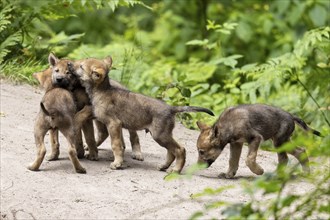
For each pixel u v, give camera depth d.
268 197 13.45
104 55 22.88
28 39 21.38
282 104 21.53
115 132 14.79
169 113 14.68
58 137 15.91
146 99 14.81
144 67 22.62
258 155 16.84
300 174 10.02
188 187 13.97
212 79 25.03
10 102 18.17
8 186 13.63
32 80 19.84
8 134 16.11
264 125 14.59
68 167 14.74
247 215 9.43
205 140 14.71
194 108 14.73
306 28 28.42
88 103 14.91
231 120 14.54
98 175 14.41
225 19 30.19
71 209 12.90
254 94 20.70
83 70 14.76
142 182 14.13
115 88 15.01
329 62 21.61
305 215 9.95
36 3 21.08
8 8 20.48
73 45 24.39
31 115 17.56
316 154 9.52
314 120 20.48
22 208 12.95
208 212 12.77
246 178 14.84
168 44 30.41
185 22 30.72
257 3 30.45
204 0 30.30
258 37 28.95
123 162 15.24
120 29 32.19
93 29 31.44
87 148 15.90
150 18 32.00
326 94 21.59
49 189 13.59
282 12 27.61
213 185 14.15
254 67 21.78
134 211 12.84
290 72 20.95
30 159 14.93
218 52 25.52
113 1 21.31
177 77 21.73
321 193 10.35
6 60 20.56
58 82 14.83
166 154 16.16
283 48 27.86
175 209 12.88
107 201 13.20
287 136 14.93
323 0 27.80
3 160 14.66
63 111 14.37
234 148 14.73
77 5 21.59
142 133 17.61
